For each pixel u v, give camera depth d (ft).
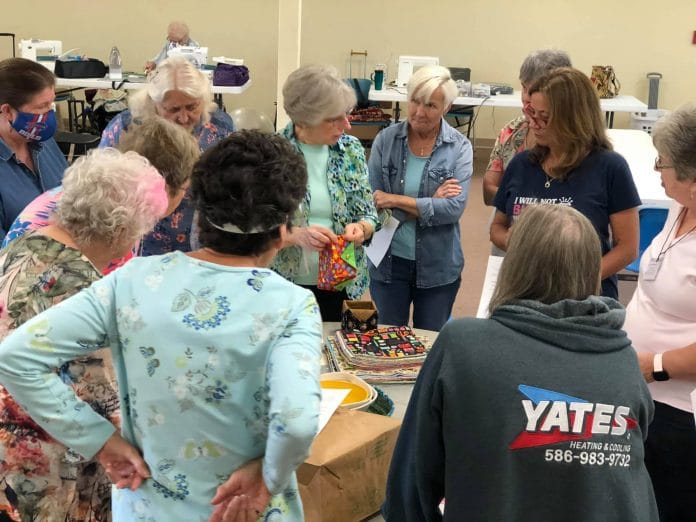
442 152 9.34
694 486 6.20
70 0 29.45
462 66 30.04
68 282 4.57
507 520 3.96
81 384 4.63
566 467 3.96
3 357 3.63
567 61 9.26
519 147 9.41
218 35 30.17
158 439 3.82
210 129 8.74
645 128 26.63
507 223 7.83
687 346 5.83
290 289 3.84
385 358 6.85
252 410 3.76
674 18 28.76
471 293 15.96
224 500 3.78
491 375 4.02
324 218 8.24
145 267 3.94
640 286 6.54
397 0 29.48
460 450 4.06
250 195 3.75
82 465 5.02
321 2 29.55
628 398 4.03
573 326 4.06
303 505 4.89
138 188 4.65
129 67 30.25
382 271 9.61
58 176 8.69
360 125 25.41
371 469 5.19
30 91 7.67
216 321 3.71
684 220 6.20
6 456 4.77
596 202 7.14
